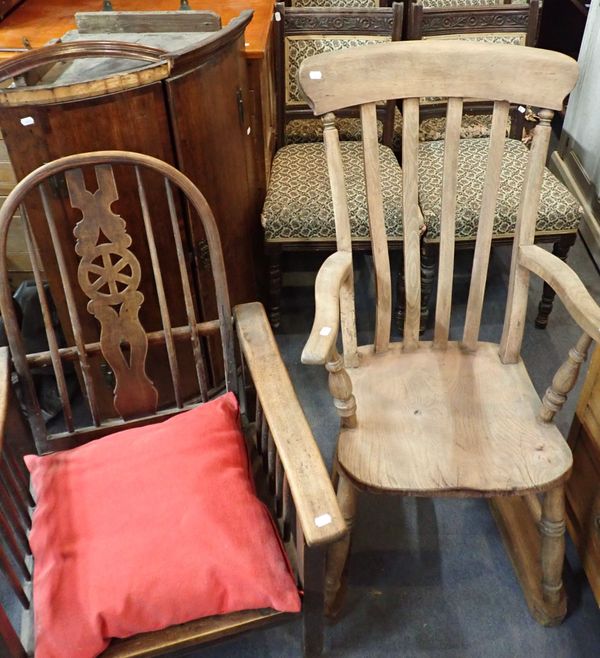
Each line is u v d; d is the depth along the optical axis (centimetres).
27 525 109
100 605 86
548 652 124
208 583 89
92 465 104
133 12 153
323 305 102
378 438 112
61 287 134
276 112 213
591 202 238
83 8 191
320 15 194
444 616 130
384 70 109
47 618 86
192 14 151
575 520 130
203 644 93
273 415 95
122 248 105
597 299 218
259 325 112
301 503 83
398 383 124
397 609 131
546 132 111
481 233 121
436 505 152
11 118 111
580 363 105
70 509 97
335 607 126
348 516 114
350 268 117
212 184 144
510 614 130
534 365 190
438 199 180
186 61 122
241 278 173
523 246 118
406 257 123
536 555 134
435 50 108
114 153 98
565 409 173
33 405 111
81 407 176
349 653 124
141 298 109
